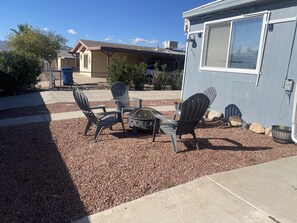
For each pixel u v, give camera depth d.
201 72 7.91
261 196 2.98
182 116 4.18
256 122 6.26
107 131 5.59
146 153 4.22
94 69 23.16
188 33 8.35
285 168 3.80
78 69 30.81
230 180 3.35
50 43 32.19
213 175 3.48
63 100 9.74
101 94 11.90
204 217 2.56
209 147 4.65
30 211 2.59
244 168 3.75
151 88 16.36
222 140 5.12
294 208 2.75
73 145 4.59
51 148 4.40
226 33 7.04
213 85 7.49
